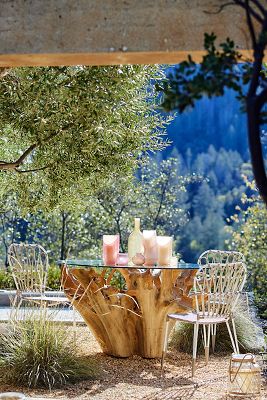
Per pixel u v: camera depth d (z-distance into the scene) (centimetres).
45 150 575
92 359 584
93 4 302
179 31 298
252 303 779
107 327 621
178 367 599
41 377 514
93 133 517
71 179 567
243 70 263
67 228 1159
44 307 595
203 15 297
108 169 584
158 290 613
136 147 604
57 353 535
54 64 330
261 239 919
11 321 577
